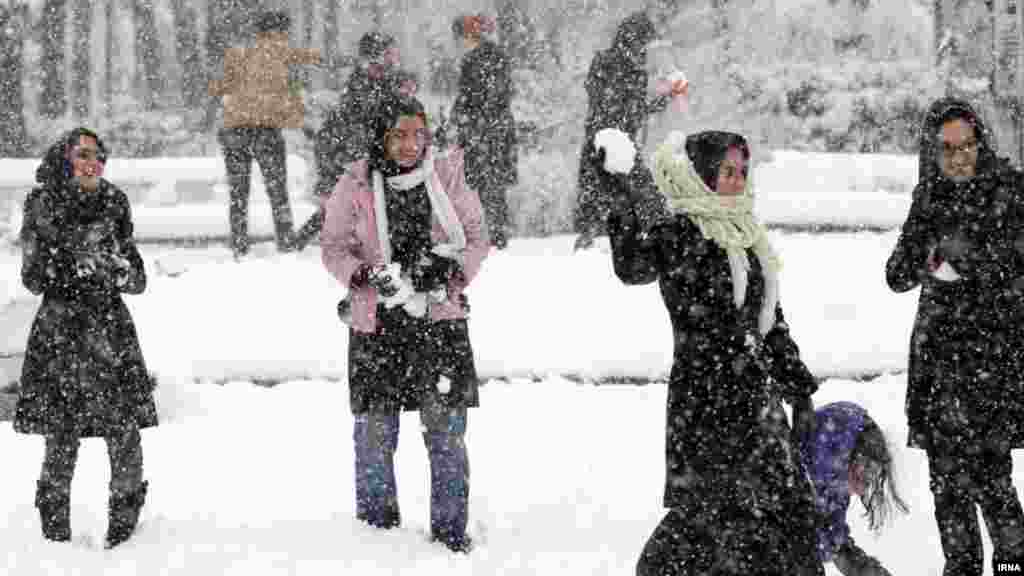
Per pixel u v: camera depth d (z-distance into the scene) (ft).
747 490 21.62
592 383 39.58
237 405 38.17
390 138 27.35
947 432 24.63
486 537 27.89
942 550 25.93
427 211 27.48
